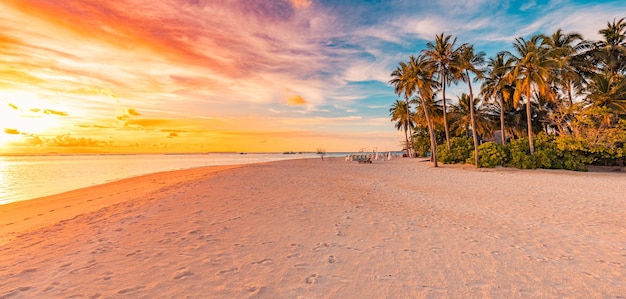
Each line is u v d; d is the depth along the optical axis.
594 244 6.07
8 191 18.20
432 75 32.38
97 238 6.52
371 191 13.27
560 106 28.03
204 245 5.89
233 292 3.96
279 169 28.89
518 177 19.84
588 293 4.00
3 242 6.52
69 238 6.65
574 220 8.09
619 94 24.66
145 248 5.75
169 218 8.18
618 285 4.23
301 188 14.12
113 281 4.32
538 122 38.16
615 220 8.07
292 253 5.44
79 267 4.87
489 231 6.99
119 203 11.05
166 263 4.98
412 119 53.53
